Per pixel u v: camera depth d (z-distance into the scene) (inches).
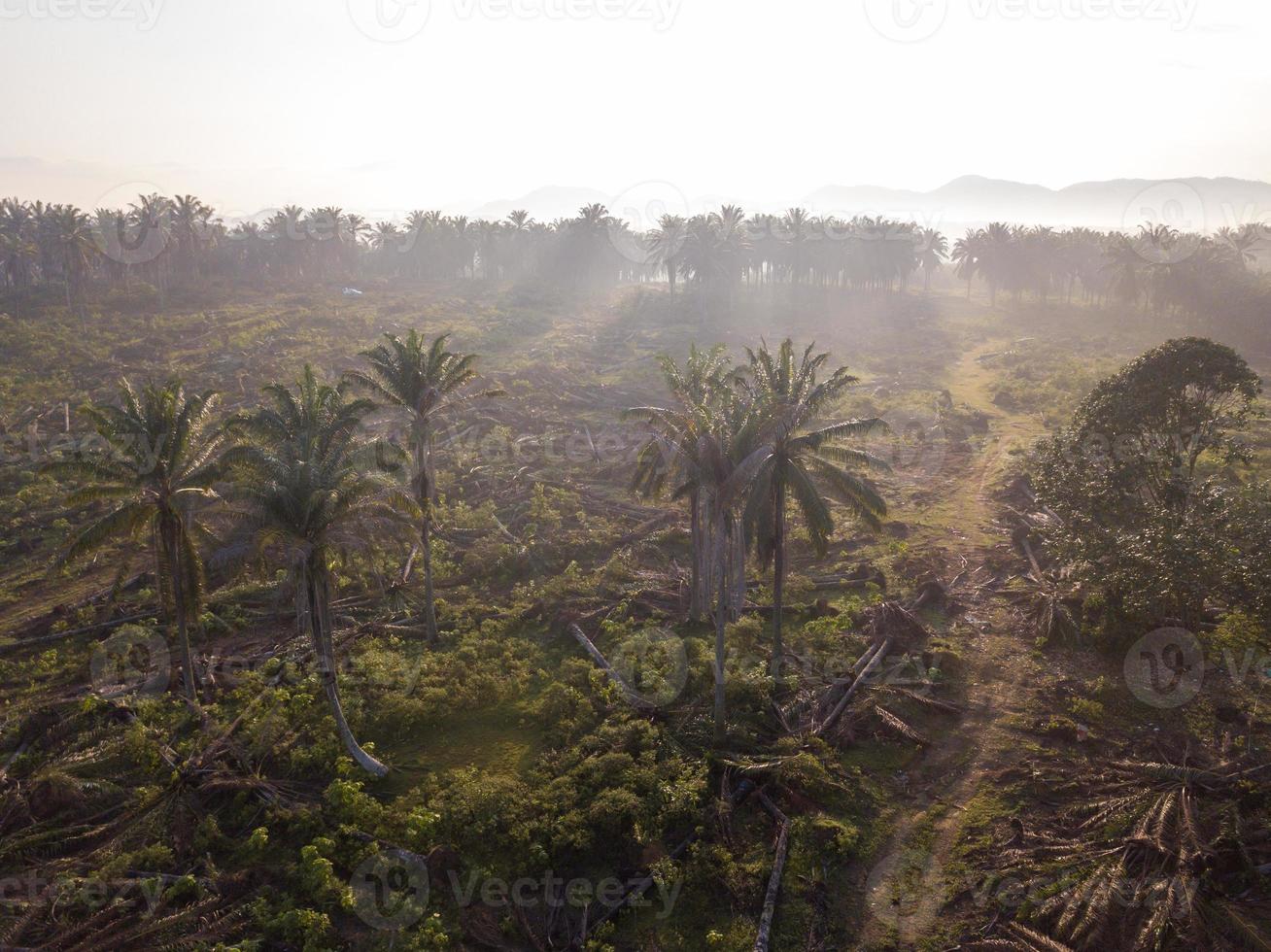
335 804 861.2
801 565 1488.7
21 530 1635.1
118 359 2827.3
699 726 983.6
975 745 956.6
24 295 3722.9
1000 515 1673.2
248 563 925.2
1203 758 895.1
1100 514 1261.1
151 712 1017.5
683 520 1652.3
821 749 944.3
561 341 3489.2
